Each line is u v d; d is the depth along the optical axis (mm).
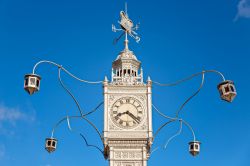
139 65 46469
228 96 29219
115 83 43062
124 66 45719
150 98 42719
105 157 41875
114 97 42688
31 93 29938
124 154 41125
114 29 47594
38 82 30141
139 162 40938
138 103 42562
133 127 41812
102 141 41062
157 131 39500
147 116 42156
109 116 42000
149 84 43125
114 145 41281
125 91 42906
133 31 48062
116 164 40781
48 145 37531
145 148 41312
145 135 41562
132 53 47094
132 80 43562
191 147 38969
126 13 48531
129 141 41438
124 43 47781
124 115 42125
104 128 41469
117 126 41750
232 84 29422
